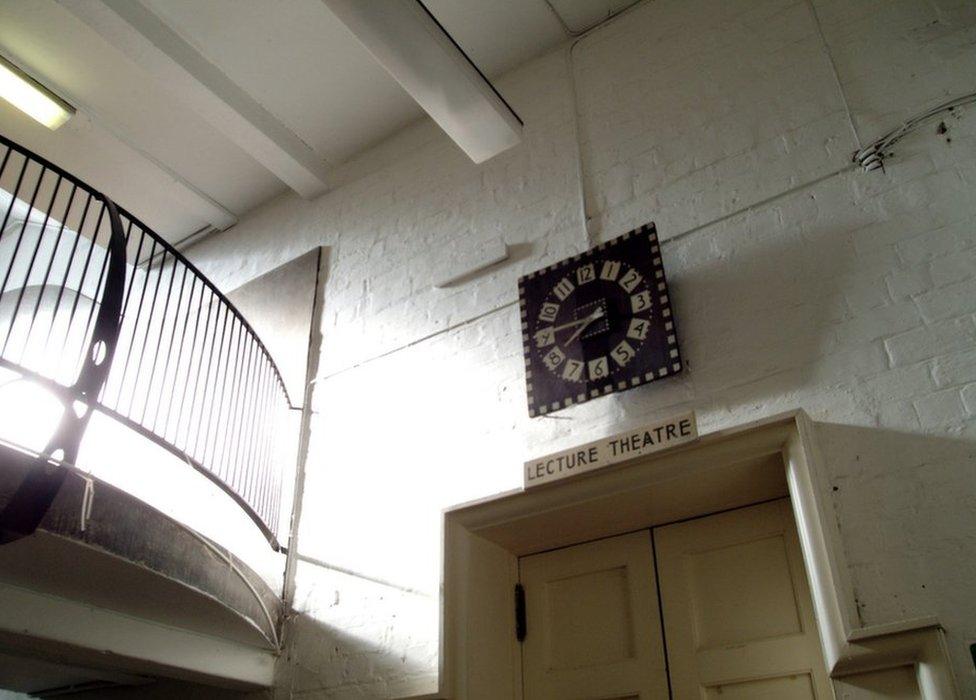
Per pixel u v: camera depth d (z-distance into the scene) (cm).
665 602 270
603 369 285
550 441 292
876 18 302
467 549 286
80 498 217
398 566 309
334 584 324
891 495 219
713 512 274
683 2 367
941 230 249
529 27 397
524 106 394
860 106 288
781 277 272
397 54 288
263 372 374
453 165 409
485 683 268
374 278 401
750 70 326
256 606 302
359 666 298
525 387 309
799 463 229
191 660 289
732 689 246
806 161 289
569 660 280
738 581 260
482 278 354
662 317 281
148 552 235
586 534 291
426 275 377
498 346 329
